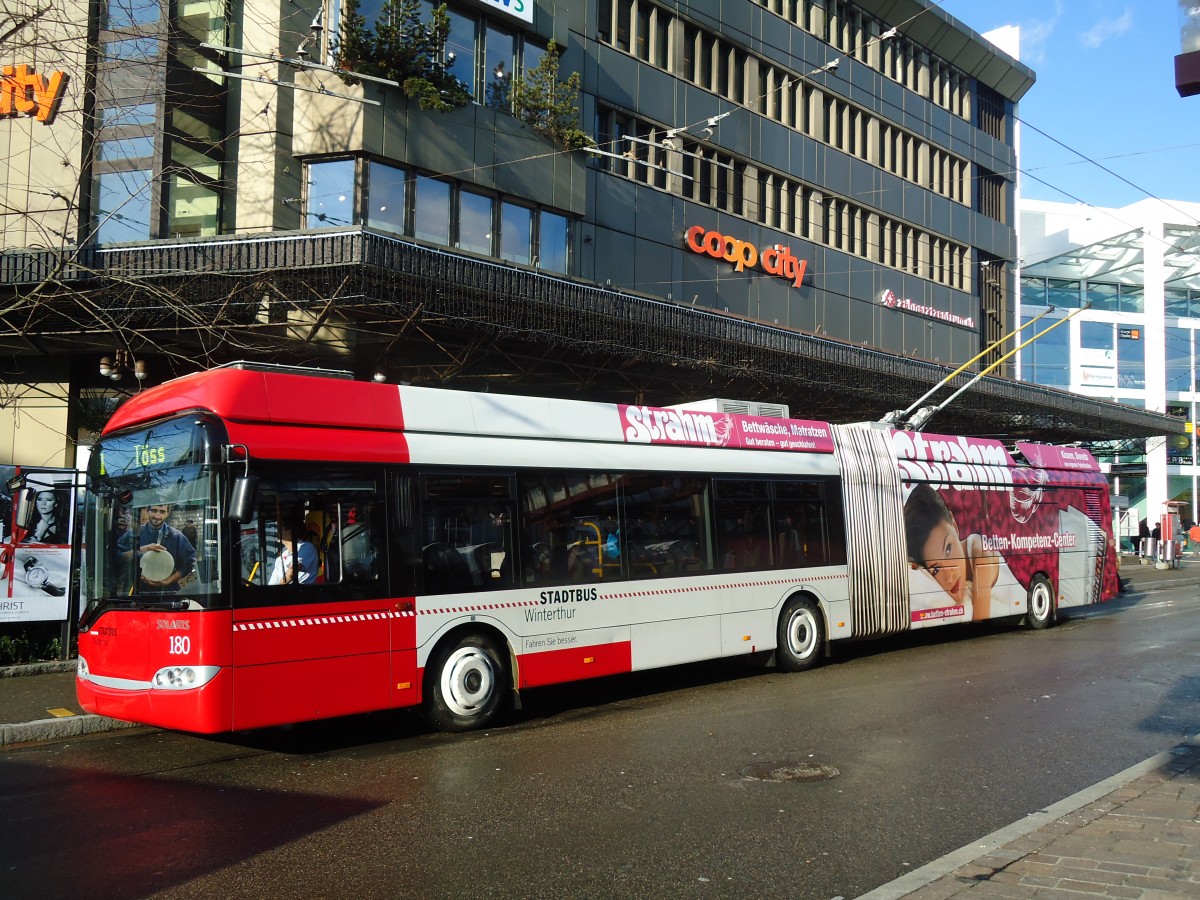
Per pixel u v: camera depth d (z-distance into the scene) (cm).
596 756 797
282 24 1842
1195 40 618
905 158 3631
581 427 1058
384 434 892
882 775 725
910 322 3512
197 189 1791
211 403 796
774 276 2927
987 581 1595
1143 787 651
